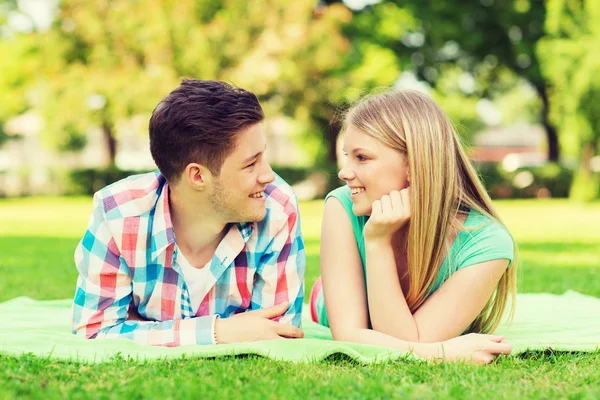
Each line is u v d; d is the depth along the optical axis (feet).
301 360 7.48
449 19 70.49
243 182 7.92
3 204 61.87
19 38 77.25
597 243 27.12
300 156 103.45
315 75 63.21
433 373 7.02
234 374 6.82
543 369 7.32
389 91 8.83
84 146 91.66
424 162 8.21
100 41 65.77
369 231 8.28
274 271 8.61
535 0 70.69
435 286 8.60
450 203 8.40
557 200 67.41
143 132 71.31
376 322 8.29
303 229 35.45
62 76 66.85
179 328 8.15
